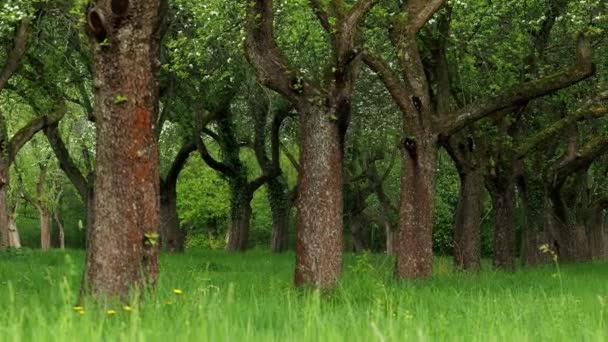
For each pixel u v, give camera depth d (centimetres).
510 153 2695
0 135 2567
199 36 2419
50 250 2980
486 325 753
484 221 6322
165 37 2753
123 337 520
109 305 843
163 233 3528
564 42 2639
